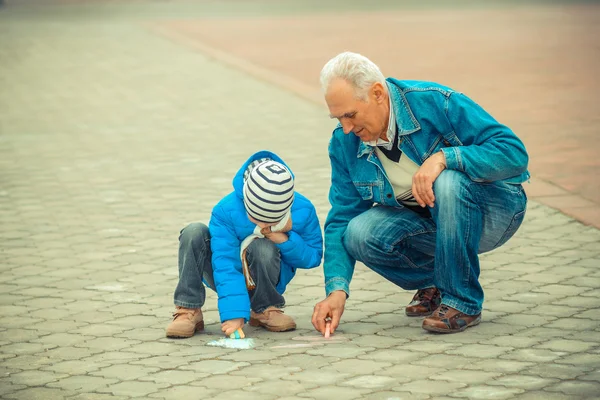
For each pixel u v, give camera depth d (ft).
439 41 109.60
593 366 23.32
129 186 49.60
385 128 25.81
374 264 27.37
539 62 89.66
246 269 26.81
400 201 27.09
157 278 34.12
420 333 26.73
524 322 27.30
